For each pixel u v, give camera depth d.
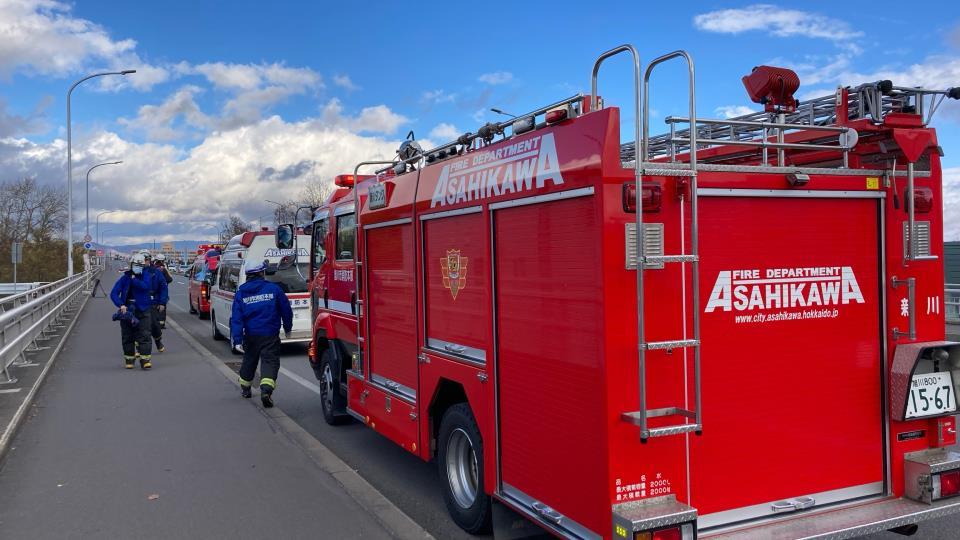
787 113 4.26
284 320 9.46
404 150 6.04
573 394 3.64
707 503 3.66
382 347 6.30
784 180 3.81
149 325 12.58
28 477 6.24
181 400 9.69
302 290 14.62
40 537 4.90
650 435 3.33
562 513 3.77
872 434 4.11
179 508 5.46
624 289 3.39
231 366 13.40
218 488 5.94
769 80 4.14
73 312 24.50
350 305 7.36
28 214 70.00
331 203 8.05
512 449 4.25
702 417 3.65
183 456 6.90
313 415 9.10
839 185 3.96
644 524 3.26
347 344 7.58
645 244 3.43
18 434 7.74
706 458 3.65
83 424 8.23
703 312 3.65
